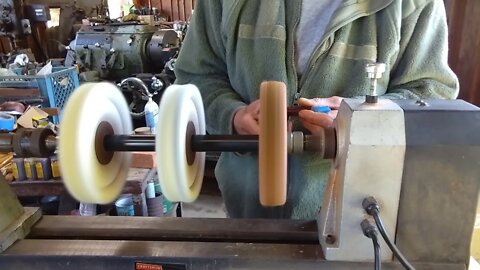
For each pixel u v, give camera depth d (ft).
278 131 1.29
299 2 2.45
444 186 1.40
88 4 10.94
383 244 1.48
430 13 2.39
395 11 2.33
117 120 1.81
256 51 2.49
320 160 2.40
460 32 5.94
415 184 1.41
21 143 1.77
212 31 2.75
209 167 6.56
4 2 9.57
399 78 2.46
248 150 1.70
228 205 2.88
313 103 2.08
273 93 1.31
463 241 1.47
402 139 1.36
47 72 6.03
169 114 1.54
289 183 2.52
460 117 1.38
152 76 6.88
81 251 1.65
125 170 1.94
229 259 1.58
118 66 7.63
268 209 2.62
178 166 1.53
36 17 10.11
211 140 1.70
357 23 2.43
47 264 1.63
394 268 1.49
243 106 2.35
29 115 4.49
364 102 1.48
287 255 1.59
